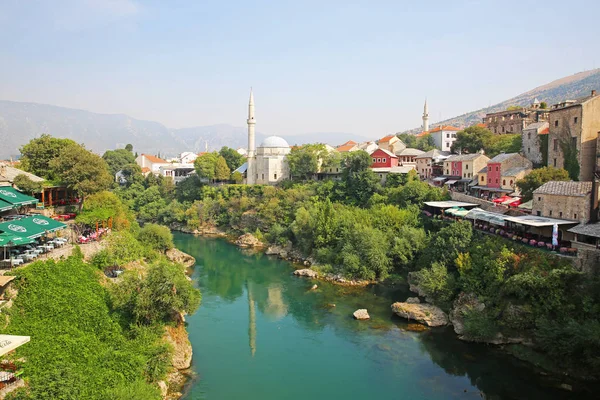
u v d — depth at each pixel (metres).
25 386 29.72
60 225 54.41
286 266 89.31
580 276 47.19
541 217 62.78
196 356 48.72
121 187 163.12
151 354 40.16
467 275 58.94
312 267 83.06
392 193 98.44
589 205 56.59
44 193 68.75
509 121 123.06
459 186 105.00
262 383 42.94
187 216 135.38
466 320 52.38
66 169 68.69
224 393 40.97
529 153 91.50
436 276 61.38
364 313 59.22
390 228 82.25
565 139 77.25
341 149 172.75
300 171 136.62
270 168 143.88
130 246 63.44
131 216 91.38
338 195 113.31
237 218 126.88
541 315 47.16
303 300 67.38
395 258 78.56
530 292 49.19
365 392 41.50
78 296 42.31
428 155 124.94
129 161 185.12
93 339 38.56
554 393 40.25
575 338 41.34
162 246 85.88
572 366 42.78
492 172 91.25
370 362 47.25
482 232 68.44
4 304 37.59
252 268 88.12
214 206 134.62
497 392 40.84
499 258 56.41
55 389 29.72
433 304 60.72
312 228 94.19
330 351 50.03
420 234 78.38
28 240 45.84
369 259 75.44
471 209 76.38
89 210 69.12
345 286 73.44
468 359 47.06
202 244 113.25
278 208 114.38
